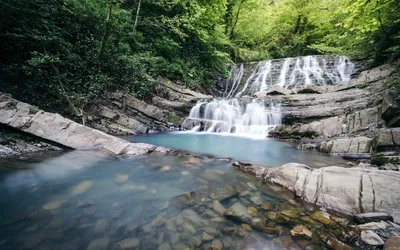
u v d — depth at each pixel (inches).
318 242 90.7
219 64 657.0
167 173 170.6
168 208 116.9
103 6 356.2
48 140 208.1
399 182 114.9
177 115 397.4
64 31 299.1
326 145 248.4
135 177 160.6
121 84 370.6
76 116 291.6
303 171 147.4
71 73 306.2
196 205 120.5
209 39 590.9
